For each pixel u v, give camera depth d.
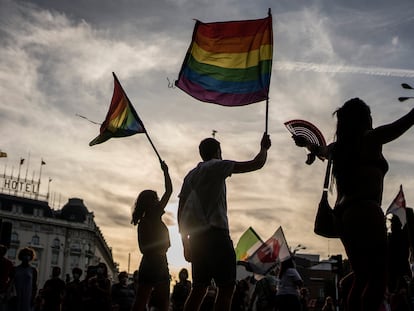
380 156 3.87
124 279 13.48
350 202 3.77
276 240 20.62
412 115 3.60
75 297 13.11
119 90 8.30
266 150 5.66
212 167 5.52
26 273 11.95
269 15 6.49
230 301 5.25
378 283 3.57
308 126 4.73
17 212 116.62
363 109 4.00
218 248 5.29
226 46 6.51
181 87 6.42
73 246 123.88
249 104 6.25
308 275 103.19
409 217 6.48
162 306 6.66
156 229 6.79
